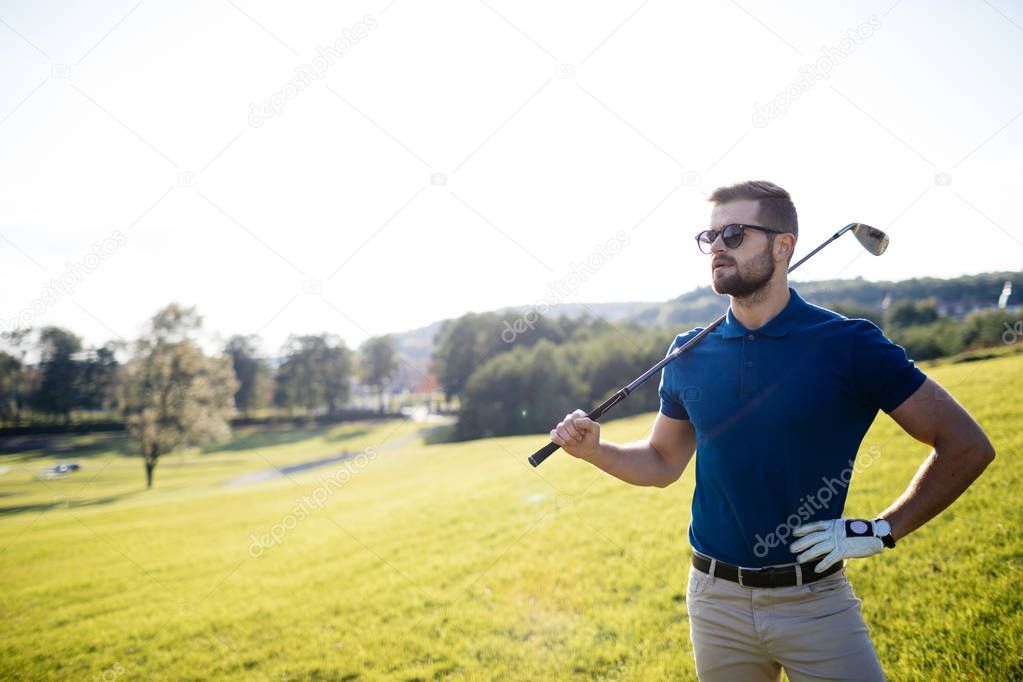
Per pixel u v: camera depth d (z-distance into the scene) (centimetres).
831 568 184
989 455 167
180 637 606
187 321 2362
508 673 409
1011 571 367
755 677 199
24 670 588
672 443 228
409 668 445
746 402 191
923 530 455
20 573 1055
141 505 1750
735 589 193
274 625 593
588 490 948
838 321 186
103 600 820
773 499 187
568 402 2073
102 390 2389
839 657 178
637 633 425
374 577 708
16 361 2342
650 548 600
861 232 232
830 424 181
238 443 2448
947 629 327
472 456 1836
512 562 657
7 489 2041
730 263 196
